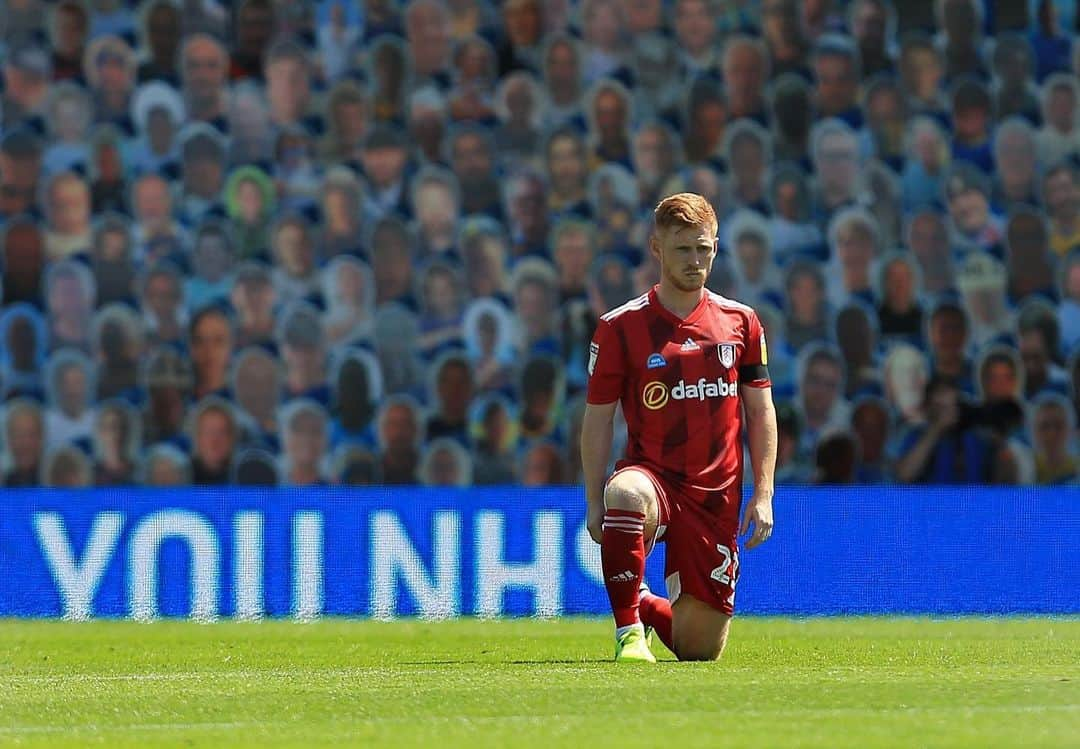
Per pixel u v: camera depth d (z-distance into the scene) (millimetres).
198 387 42938
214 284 43594
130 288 43406
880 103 46031
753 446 17516
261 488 32562
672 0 45875
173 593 32250
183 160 44281
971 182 45781
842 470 43594
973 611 33812
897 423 43969
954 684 13594
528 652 20438
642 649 16750
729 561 17219
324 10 45094
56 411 42625
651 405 16953
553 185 45031
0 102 44094
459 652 20641
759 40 45938
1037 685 13453
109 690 14617
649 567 32031
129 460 42562
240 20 44844
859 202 45469
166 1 44750
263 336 43219
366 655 20078
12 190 43688
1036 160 46188
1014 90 46312
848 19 46094
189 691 14273
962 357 44594
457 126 45031
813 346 44250
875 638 23406
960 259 45281
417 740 10406
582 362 44125
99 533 32188
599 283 44719
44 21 44469
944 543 33812
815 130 45781
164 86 44531
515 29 45500
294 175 44344
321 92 44812
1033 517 34125
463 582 32438
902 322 44719
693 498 17016
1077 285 45594
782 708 11914
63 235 43594
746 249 45031
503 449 43188
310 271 43750
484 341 43812
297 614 32375
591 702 12469
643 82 45719
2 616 31859
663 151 45531
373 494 32562
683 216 16750
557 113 45375
